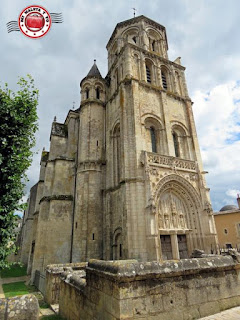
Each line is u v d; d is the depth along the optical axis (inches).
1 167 337.4
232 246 1477.6
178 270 234.7
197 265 252.8
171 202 789.2
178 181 802.2
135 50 1065.5
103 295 227.8
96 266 259.3
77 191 930.7
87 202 880.3
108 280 221.3
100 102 1117.1
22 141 374.0
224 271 272.5
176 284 230.5
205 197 824.3
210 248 745.6
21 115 377.7
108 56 1437.0
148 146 868.6
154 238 633.0
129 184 722.8
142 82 959.0
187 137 993.5
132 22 1296.8
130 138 811.4
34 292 628.4
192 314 225.5
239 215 1493.6
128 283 204.7
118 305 193.9
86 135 1034.1
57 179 1009.5
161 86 1043.9
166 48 1341.0
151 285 215.5
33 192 1501.0
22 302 225.8
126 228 665.6
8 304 221.1
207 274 257.0
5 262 319.6
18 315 215.0
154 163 769.6
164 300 216.2
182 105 1074.1
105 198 904.3
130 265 216.2
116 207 822.5
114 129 989.8
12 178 329.7
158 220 724.7
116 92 1015.6
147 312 202.8
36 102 398.6
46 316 369.7
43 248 872.3
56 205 932.6
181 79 1173.7
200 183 849.5
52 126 1212.5
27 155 363.6
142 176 736.3
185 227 781.3
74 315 305.9
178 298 225.3
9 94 383.2
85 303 271.7
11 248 324.8
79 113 1232.8
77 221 870.4
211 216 794.2
